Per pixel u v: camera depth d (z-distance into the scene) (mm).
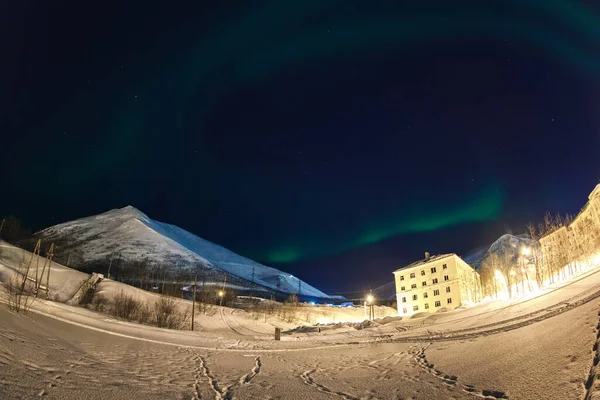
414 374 10555
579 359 7445
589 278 24047
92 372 10008
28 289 35281
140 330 25672
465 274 75938
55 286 54219
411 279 79188
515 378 7961
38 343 12047
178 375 11359
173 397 8508
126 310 41875
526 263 49531
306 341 26406
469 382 8664
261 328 59969
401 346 18109
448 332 21594
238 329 55031
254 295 159625
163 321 42031
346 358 15695
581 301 15594
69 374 9258
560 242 46625
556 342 9477
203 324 53531
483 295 63969
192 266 195875
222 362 15000
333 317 85875
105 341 17141
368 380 10383
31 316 17359
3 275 45250
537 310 19016
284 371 12758
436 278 75188
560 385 6613
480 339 14750
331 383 10328
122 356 13875
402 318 45938
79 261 157000
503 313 23312
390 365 12734
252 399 8547
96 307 47156
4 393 6902
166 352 16859
